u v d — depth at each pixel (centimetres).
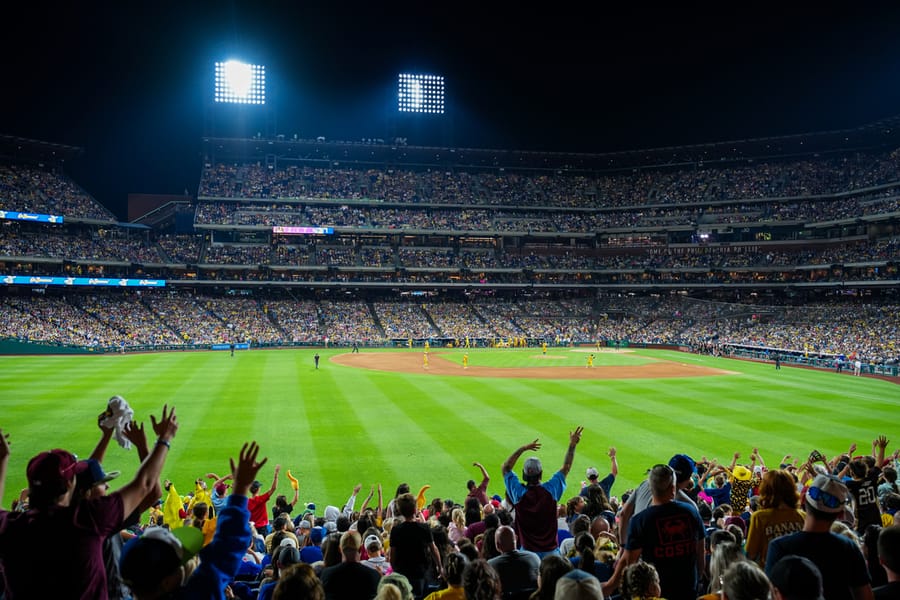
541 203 10844
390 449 2831
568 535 1255
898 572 571
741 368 6203
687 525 702
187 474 2430
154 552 423
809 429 3259
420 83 10788
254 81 10100
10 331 7088
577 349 8669
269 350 8062
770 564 619
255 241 9900
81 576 445
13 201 8206
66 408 3625
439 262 10094
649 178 11144
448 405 3941
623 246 10588
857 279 8200
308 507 1755
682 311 9644
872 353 6650
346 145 10450
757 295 9569
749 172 10500
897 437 3095
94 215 8906
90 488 511
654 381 5138
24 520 450
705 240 10150
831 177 9744
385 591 602
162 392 4306
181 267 8981
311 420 3434
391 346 8788
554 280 10350
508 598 749
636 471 2536
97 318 7969
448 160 11219
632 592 565
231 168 10406
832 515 597
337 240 10181
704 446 2908
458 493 2255
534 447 1097
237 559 490
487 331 9488
